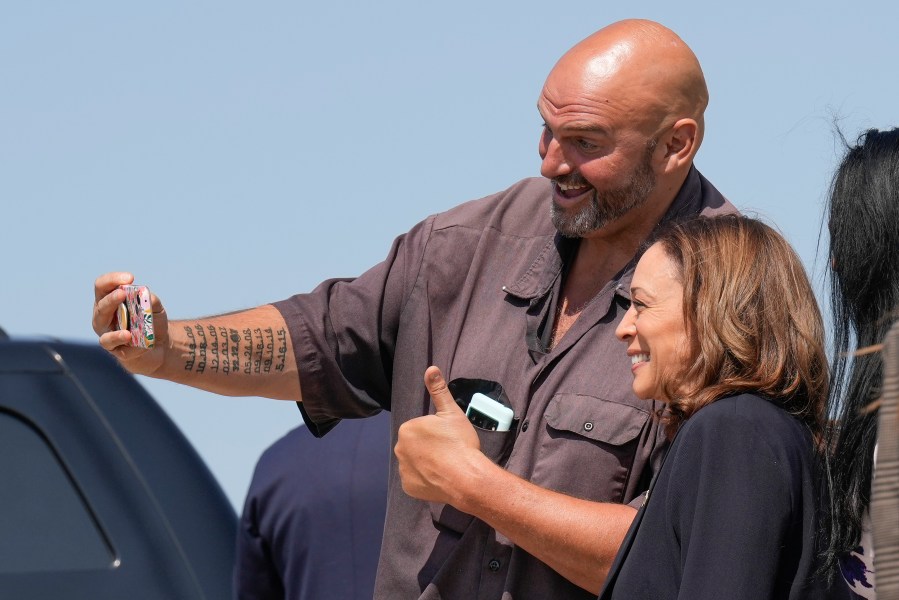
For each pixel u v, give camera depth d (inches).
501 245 400.2
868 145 286.4
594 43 378.6
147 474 326.3
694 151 382.0
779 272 295.1
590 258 387.2
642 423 357.7
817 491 274.2
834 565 271.7
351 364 403.2
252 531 416.5
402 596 376.8
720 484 269.1
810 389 286.7
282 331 396.2
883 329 276.1
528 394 373.7
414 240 406.3
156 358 372.8
